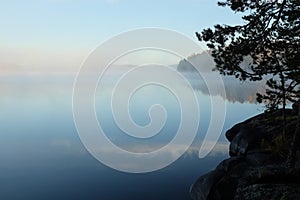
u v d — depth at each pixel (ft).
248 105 165.58
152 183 59.31
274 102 43.52
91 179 62.54
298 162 38.63
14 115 149.79
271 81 41.91
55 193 56.24
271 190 29.78
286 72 40.16
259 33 40.09
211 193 42.55
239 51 40.27
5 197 54.80
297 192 28.50
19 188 59.21
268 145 53.67
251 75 41.14
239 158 48.75
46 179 63.26
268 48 40.40
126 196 53.98
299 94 41.68
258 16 39.88
